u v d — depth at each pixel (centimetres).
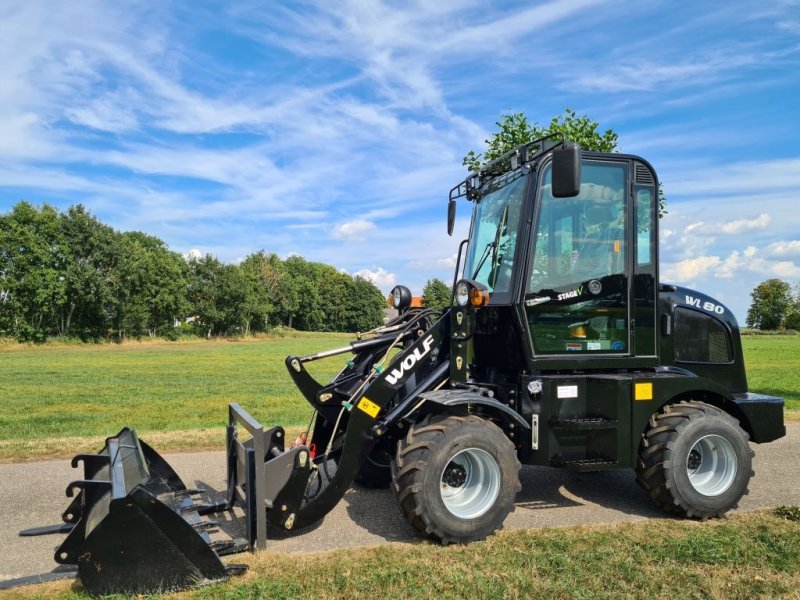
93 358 3172
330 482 448
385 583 359
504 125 934
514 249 500
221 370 2375
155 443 773
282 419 1056
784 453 740
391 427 509
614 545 421
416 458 423
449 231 619
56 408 1245
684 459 481
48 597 349
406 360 464
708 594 346
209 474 628
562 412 489
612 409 479
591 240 503
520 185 509
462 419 438
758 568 381
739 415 534
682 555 401
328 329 9556
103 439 809
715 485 494
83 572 345
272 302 7756
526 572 375
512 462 441
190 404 1315
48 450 733
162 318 5572
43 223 4497
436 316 538
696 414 487
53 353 3653
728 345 573
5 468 652
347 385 546
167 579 354
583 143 888
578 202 502
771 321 7875
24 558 417
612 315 506
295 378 531
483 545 424
